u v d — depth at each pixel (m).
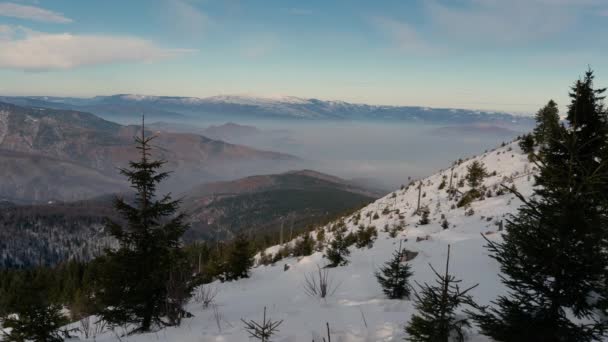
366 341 6.58
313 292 13.39
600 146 4.94
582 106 12.20
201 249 55.94
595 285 4.27
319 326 7.73
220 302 14.49
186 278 10.73
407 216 43.53
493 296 9.40
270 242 78.38
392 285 10.66
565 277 4.36
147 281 10.34
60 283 55.78
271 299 13.62
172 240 11.11
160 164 11.01
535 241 4.43
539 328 4.44
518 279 4.68
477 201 34.75
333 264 21.12
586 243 4.12
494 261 13.53
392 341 6.22
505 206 27.44
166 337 8.41
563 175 4.51
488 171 50.22
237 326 8.78
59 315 10.59
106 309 10.78
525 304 4.64
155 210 10.84
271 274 24.80
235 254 25.16
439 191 51.94
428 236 22.48
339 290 13.29
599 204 4.26
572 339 4.29
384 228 38.44
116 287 10.46
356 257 21.94
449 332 5.26
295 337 6.91
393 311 8.64
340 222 59.09
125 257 10.63
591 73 12.84
